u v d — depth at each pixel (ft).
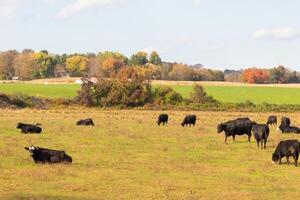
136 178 75.66
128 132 144.87
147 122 191.93
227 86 596.29
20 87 492.54
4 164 85.92
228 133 123.95
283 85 642.22
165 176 77.87
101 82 319.27
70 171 80.38
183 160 94.02
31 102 322.14
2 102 304.71
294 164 91.81
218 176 78.79
